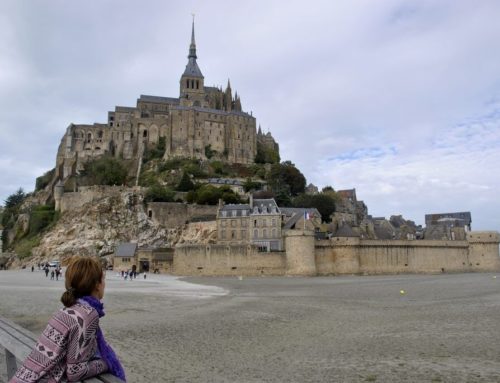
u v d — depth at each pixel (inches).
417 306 1647.4
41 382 240.1
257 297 1984.5
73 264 270.7
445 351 898.1
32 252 5118.1
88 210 5132.9
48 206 6102.4
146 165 7160.4
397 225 6697.8
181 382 684.7
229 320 1294.3
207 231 4667.8
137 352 875.4
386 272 4065.0
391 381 701.3
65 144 7746.1
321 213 5497.1
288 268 3715.6
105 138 7628.0
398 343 978.1
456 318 1326.3
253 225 4242.1
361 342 991.0
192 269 3814.0
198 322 1254.3
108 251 4778.5
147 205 5182.1
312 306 1652.3
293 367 780.0
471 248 4426.7
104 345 275.3
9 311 1382.9
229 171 6914.4
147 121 7731.3
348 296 2044.8
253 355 864.9
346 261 3895.2
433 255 4259.4
